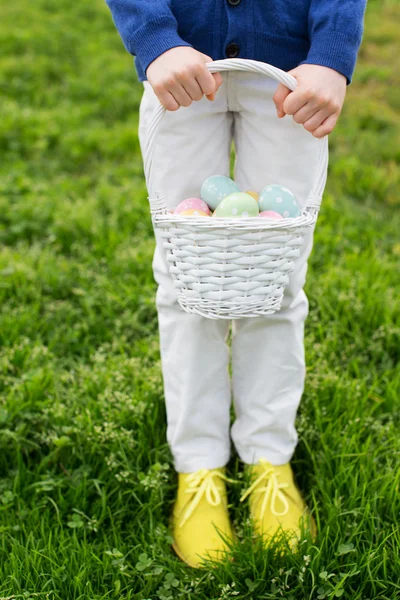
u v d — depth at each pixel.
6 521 1.95
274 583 1.76
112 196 3.88
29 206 3.75
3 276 3.14
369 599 1.75
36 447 2.19
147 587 1.77
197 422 2.04
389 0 7.63
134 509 2.05
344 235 3.51
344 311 2.85
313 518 2.00
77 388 2.47
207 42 1.74
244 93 1.77
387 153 4.48
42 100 5.38
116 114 5.22
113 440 2.16
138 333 2.83
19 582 1.76
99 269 3.23
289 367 2.00
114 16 1.73
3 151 4.56
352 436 2.15
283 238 1.53
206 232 1.51
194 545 1.91
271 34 1.70
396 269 3.20
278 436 2.07
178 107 1.63
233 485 2.11
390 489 1.97
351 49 1.62
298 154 1.77
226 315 1.61
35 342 2.69
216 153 1.85
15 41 6.28
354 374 2.57
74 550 1.81
